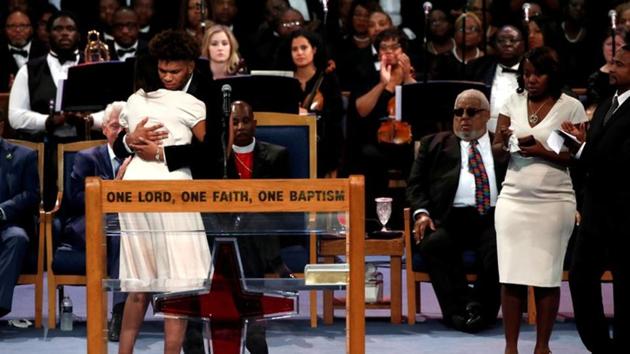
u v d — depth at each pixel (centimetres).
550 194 1917
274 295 1317
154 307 1329
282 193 1266
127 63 2473
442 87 2628
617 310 1839
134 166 1656
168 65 1662
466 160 2262
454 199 2259
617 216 1806
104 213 1280
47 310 2444
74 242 2256
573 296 1884
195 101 1667
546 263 1922
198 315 1327
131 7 3459
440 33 3406
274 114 2250
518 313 1962
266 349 1401
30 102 2830
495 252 2212
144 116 1661
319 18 3575
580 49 3378
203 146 1647
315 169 2241
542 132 1909
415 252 2286
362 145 2897
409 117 2645
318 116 2795
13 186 2267
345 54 3331
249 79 2412
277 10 3381
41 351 2073
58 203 2291
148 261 1366
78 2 3547
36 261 2261
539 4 3522
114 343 1566
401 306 2319
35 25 3509
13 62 3306
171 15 3522
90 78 2480
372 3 3456
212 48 2831
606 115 1831
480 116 2253
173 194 1271
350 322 1270
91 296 1280
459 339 2164
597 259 1858
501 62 2881
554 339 2162
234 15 3456
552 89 1916
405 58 2900
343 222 1280
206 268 1359
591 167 1828
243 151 2166
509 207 1936
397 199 2884
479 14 3494
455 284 2245
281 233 1287
